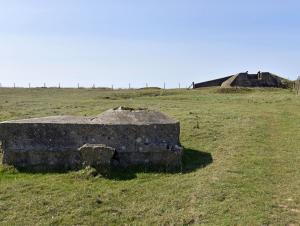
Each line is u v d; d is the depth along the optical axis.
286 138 24.02
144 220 13.78
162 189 16.14
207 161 19.50
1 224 13.53
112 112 20.05
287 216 13.60
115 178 17.42
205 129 25.50
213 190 15.65
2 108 39.03
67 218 13.91
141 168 18.45
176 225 13.36
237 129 25.72
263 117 30.78
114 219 13.88
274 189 15.89
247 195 15.25
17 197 15.46
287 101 42.81
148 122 19.17
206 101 45.50
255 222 13.13
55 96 57.97
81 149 18.20
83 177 17.36
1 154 20.11
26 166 18.52
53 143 18.78
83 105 41.59
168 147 18.83
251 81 75.44
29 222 13.70
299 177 17.23
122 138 18.86
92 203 14.92
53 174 17.84
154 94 58.09
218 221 13.30
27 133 18.81
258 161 19.30
